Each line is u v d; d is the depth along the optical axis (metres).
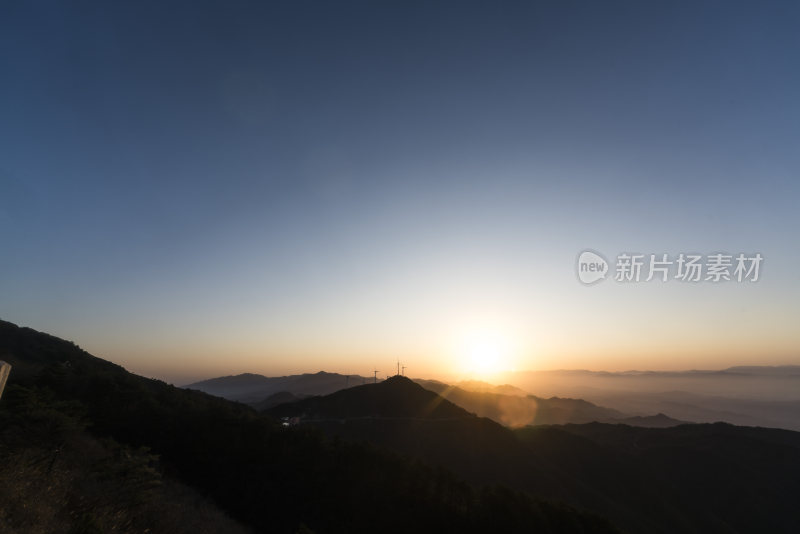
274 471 39.91
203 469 38.78
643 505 83.75
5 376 7.41
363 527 35.50
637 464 102.19
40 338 85.81
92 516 13.99
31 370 55.22
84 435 32.75
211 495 35.12
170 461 39.47
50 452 21.03
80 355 85.06
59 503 15.48
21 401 24.42
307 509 36.19
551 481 82.50
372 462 44.47
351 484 40.41
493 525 37.84
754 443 125.38
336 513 36.53
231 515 32.62
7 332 80.06
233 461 40.12
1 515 11.77
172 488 30.23
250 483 37.53
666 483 96.62
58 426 24.03
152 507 21.56
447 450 90.38
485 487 44.25
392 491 40.28
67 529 13.11
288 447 44.22
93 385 51.12
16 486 14.12
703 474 108.06
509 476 81.25
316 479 40.09
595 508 74.75
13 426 22.33
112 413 43.91
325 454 44.38
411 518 37.34
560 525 40.50
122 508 18.64
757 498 96.88
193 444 41.66
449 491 42.00
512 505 40.53
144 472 21.77
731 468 109.06
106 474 20.66
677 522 79.50
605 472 95.38
